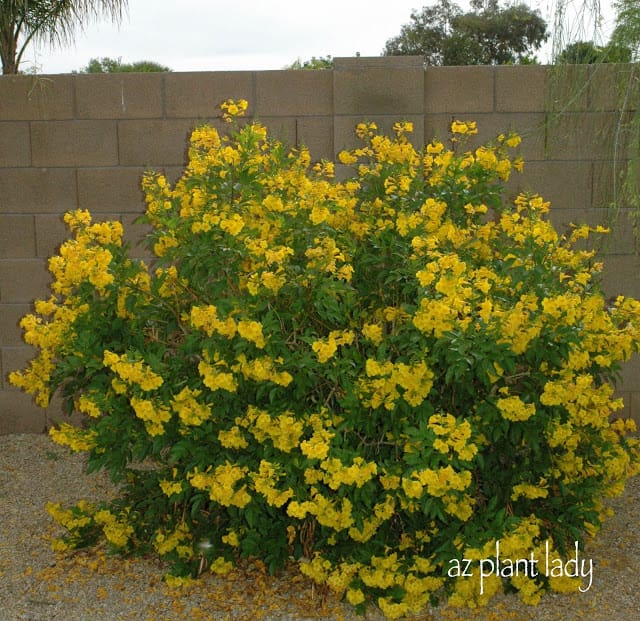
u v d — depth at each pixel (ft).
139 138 15.20
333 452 9.40
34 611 9.82
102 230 10.32
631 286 15.19
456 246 10.59
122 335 10.55
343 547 10.12
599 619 9.56
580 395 9.98
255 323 9.07
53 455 14.92
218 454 10.16
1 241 15.49
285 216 10.17
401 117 14.79
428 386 9.40
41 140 15.24
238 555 10.87
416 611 9.64
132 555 11.16
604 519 11.81
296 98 14.99
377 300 10.69
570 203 15.08
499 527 9.64
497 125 14.97
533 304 9.46
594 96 14.38
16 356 15.80
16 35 17.76
